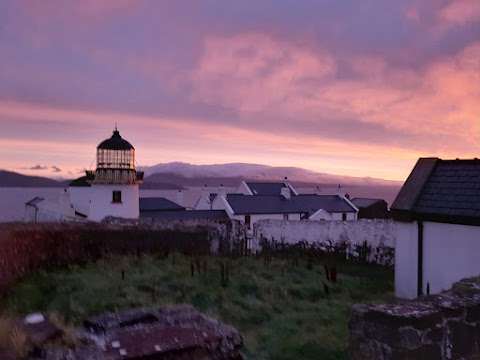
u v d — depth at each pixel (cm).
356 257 1809
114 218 1822
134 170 3625
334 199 4541
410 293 1177
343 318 804
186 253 1430
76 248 1236
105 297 864
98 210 3522
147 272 1114
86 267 1165
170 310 363
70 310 775
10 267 917
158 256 1357
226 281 1046
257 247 1898
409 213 1188
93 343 297
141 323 335
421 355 445
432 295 518
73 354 278
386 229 1747
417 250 1177
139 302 831
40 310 782
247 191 4741
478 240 1058
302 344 648
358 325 475
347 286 1170
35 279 989
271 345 652
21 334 291
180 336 311
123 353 284
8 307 774
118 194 3544
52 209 4253
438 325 459
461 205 1101
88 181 3600
